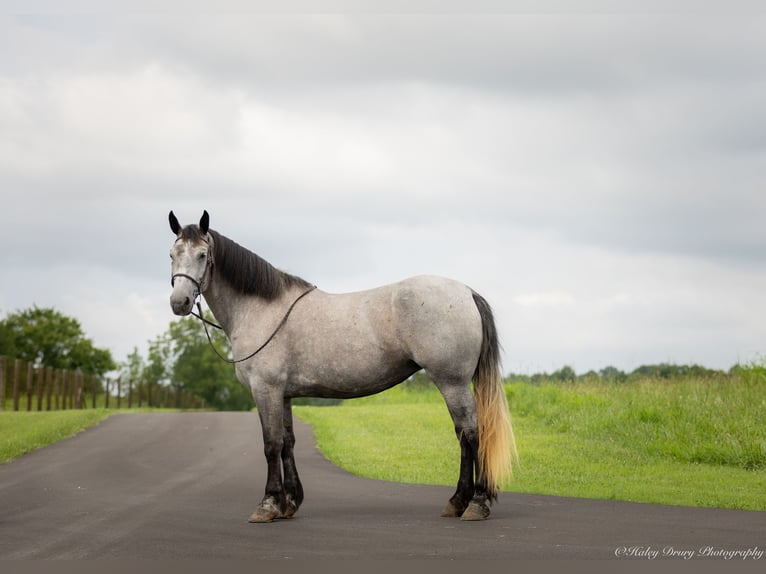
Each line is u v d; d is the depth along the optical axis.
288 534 7.99
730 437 13.87
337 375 8.98
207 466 14.12
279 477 8.94
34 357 75.81
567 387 23.55
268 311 9.18
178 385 91.06
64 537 8.02
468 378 8.69
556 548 7.10
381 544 7.40
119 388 45.75
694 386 19.28
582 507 9.38
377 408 26.16
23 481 12.32
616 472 12.45
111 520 8.91
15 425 21.45
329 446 16.80
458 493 8.83
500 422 8.67
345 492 11.00
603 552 6.93
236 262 9.23
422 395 31.77
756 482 11.35
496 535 7.70
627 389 21.22
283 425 9.32
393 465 14.07
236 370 9.38
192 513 9.35
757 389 17.98
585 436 16.97
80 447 17.23
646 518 8.57
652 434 15.65
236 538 7.84
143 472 13.35
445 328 8.56
